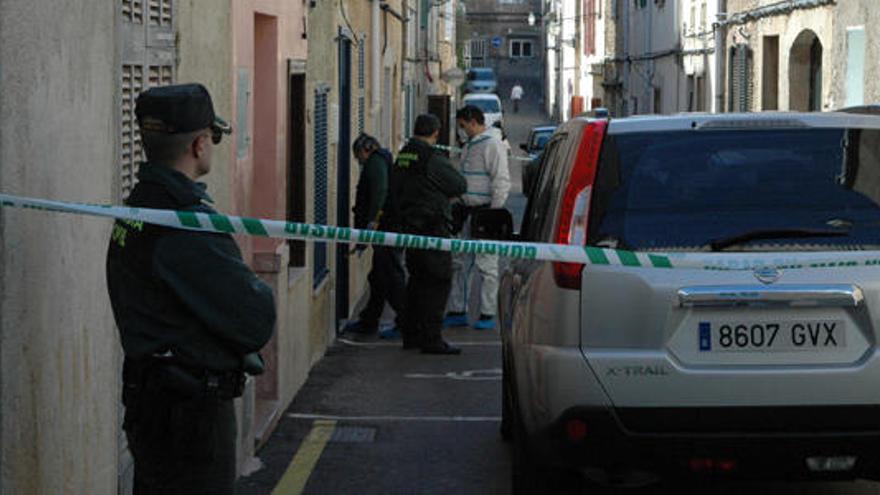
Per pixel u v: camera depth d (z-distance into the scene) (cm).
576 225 775
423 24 4881
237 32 1070
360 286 2197
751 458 757
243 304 581
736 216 770
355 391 1376
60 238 636
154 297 584
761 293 749
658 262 693
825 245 763
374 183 1722
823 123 796
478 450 1120
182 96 593
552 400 765
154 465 593
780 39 3541
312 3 1477
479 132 1770
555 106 10812
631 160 788
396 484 1014
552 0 11538
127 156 782
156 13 830
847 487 974
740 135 796
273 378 1212
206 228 578
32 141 589
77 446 671
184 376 582
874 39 2791
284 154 1301
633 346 757
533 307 796
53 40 621
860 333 754
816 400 751
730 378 749
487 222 1016
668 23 5228
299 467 1062
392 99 3159
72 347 660
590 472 786
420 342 1631
